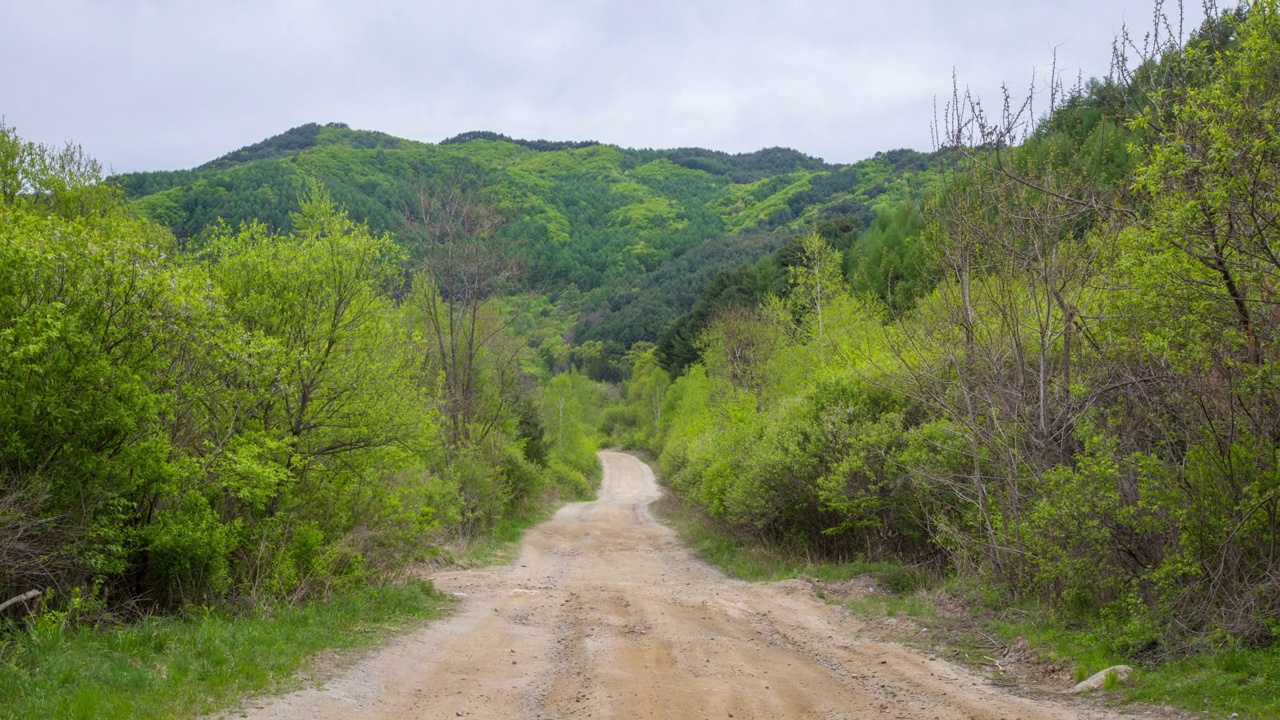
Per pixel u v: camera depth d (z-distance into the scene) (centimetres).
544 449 4184
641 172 18900
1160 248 809
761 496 1748
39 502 807
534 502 3675
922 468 1309
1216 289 783
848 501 1495
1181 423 900
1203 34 834
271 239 1283
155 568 998
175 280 939
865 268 3762
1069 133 1187
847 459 1465
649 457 7900
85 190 1577
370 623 1075
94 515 912
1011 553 1100
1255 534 789
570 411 6012
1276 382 725
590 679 794
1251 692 629
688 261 11288
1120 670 731
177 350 995
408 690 752
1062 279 1083
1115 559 913
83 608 851
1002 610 1047
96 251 866
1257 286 757
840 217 5841
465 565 1859
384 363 1343
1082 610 953
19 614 850
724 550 2081
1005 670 823
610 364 10144
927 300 1403
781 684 772
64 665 692
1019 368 1111
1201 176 751
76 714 588
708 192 18225
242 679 726
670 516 3425
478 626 1111
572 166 18362
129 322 911
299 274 1255
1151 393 931
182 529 966
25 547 799
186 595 1017
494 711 682
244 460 1009
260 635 895
